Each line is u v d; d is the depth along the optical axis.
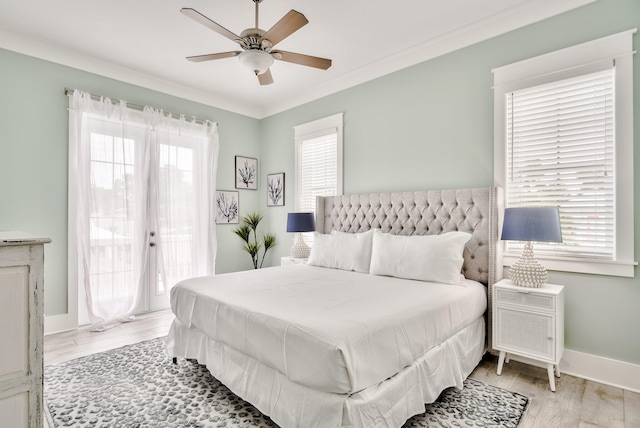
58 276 3.33
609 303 2.31
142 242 3.84
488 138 2.89
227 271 4.85
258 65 2.42
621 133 2.26
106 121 3.60
